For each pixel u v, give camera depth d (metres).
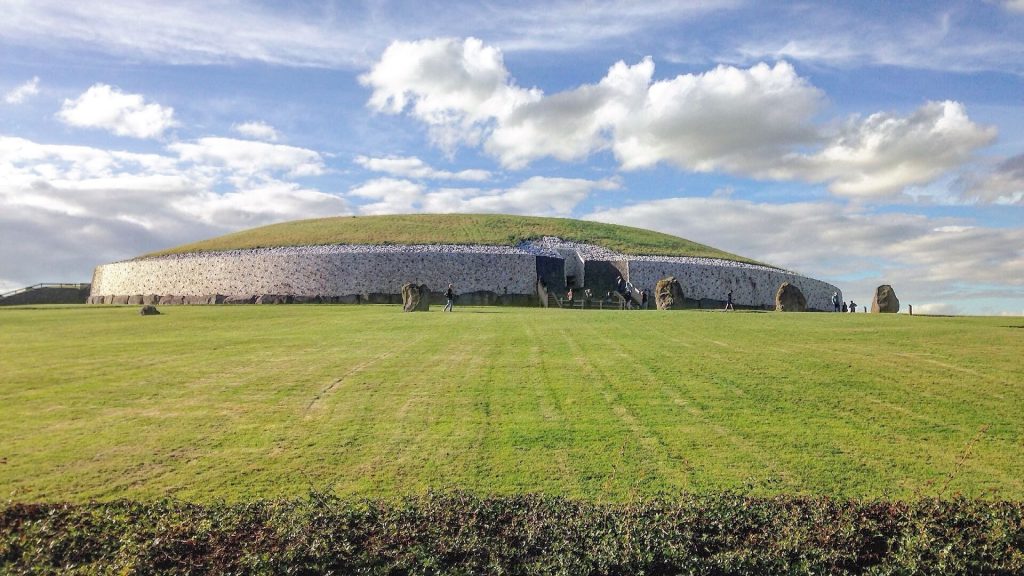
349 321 32.94
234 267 61.25
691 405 14.73
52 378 17.77
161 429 13.20
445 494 9.47
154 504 9.02
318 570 7.39
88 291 71.81
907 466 11.12
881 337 23.66
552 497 9.35
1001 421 13.40
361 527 8.18
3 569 7.42
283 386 16.75
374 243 69.31
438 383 16.97
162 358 20.95
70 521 8.41
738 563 7.45
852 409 14.34
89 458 11.59
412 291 40.25
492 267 62.78
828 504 8.79
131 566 7.37
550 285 65.19
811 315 33.97
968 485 10.33
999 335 23.42
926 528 8.05
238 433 12.95
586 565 7.38
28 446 12.17
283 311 41.06
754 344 22.64
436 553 7.64
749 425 13.31
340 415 14.14
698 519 8.34
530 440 12.48
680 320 31.09
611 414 14.10
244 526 8.30
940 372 17.53
